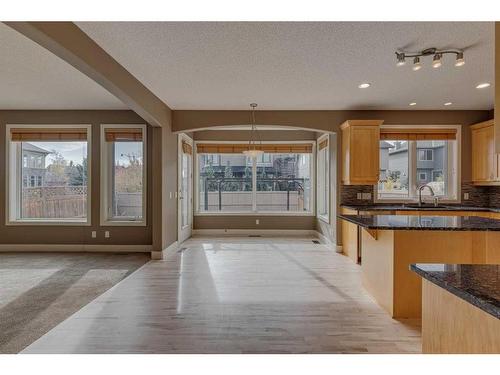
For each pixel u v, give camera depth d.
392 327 2.78
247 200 7.86
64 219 5.84
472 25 2.73
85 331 2.68
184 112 5.66
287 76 3.98
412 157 5.93
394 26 2.75
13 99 5.07
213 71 3.81
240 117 5.67
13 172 5.78
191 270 4.50
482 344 1.18
